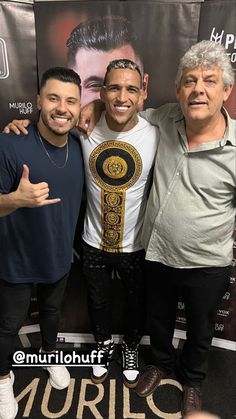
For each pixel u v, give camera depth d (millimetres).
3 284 1476
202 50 1175
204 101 1180
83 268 1676
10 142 1283
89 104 1468
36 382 1817
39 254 1436
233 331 1998
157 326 1687
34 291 1986
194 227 1317
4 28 1561
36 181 1319
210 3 1514
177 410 1692
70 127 1291
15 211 1340
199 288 1445
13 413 1631
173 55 1579
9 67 1617
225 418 1666
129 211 1510
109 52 1587
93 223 1580
